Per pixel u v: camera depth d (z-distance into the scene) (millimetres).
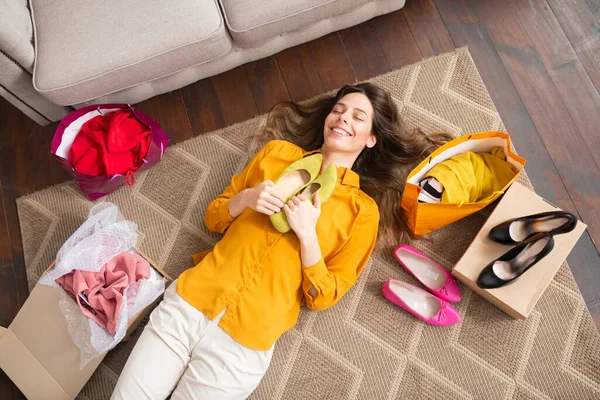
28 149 2062
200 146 2037
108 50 1634
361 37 2113
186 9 1651
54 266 1717
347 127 1666
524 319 1800
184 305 1576
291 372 1798
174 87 1992
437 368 1778
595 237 1877
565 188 1930
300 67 2100
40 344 1672
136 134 1911
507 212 1761
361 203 1662
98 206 1752
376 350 1803
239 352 1546
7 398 1801
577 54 2051
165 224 1965
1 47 1562
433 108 2029
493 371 1764
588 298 1821
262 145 2021
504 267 1678
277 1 1664
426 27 2111
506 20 2102
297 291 1676
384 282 1873
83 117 1891
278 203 1526
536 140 1982
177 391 1573
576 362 1754
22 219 1991
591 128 1980
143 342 1573
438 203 1617
